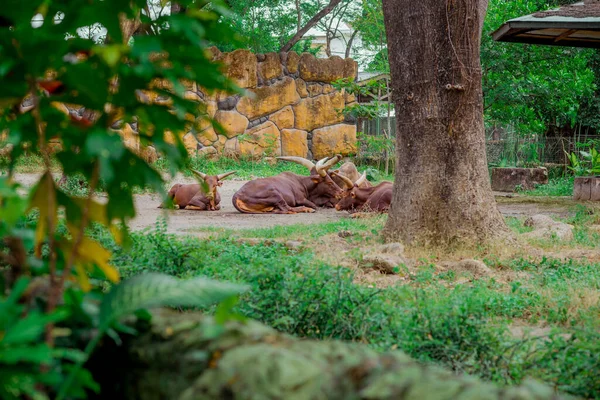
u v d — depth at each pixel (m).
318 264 7.40
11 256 2.96
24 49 2.44
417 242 10.24
